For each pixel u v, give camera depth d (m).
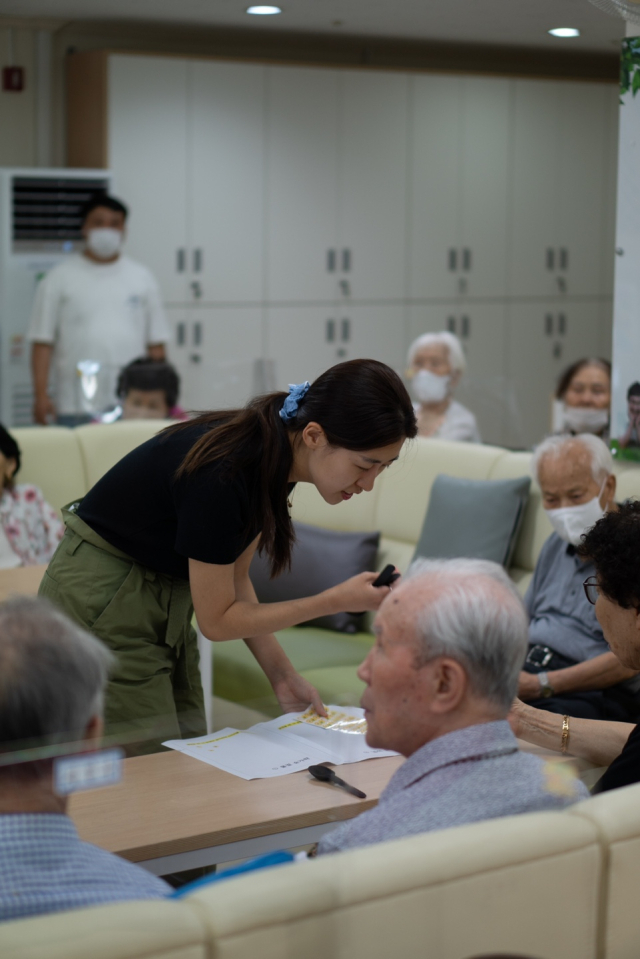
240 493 1.81
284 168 6.79
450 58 7.19
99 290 5.57
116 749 1.22
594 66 7.44
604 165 7.70
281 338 6.96
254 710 1.80
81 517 2.07
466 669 1.25
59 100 6.58
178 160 6.50
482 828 1.12
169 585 2.07
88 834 1.42
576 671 2.51
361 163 6.99
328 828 1.53
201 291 6.68
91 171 6.10
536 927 1.12
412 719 1.28
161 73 6.37
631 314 3.03
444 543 3.40
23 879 1.06
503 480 3.38
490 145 7.32
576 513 2.78
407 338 7.31
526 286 7.61
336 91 6.84
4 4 5.61
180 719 1.67
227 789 1.56
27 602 1.18
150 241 6.50
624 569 1.69
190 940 0.95
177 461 1.91
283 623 1.89
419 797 1.24
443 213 7.27
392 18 5.32
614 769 1.50
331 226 6.98
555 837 1.13
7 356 5.88
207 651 2.47
